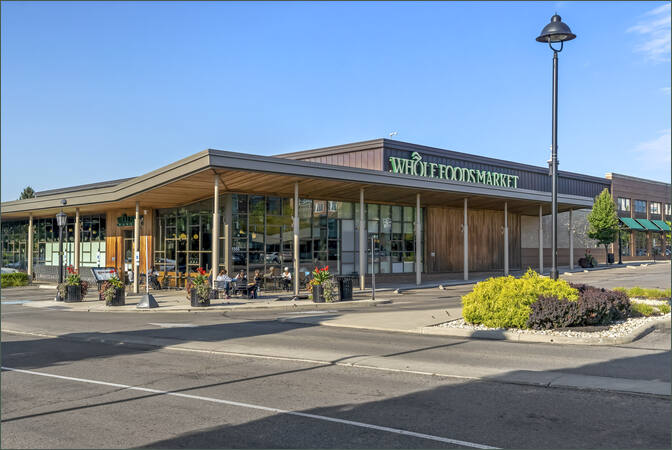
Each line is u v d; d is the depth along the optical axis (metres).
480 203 41.81
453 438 6.86
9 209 41.16
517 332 14.93
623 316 17.28
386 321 18.50
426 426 7.36
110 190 32.91
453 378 10.29
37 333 17.31
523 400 8.66
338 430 7.20
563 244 56.75
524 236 51.09
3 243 50.62
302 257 33.66
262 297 28.14
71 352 13.69
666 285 31.86
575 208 46.78
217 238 26.61
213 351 13.54
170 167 26.30
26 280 41.31
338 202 35.88
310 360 12.20
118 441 6.84
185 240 34.19
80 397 9.06
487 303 16.14
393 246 39.06
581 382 9.72
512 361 11.75
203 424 7.51
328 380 10.23
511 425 7.38
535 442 6.70
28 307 26.56
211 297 27.08
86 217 42.09
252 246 31.45
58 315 22.81
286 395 9.09
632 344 13.77
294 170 26.09
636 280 35.75
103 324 19.47
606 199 55.12
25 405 8.59
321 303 25.47
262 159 24.95
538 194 41.25
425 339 15.14
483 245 46.22
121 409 8.30
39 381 10.30
